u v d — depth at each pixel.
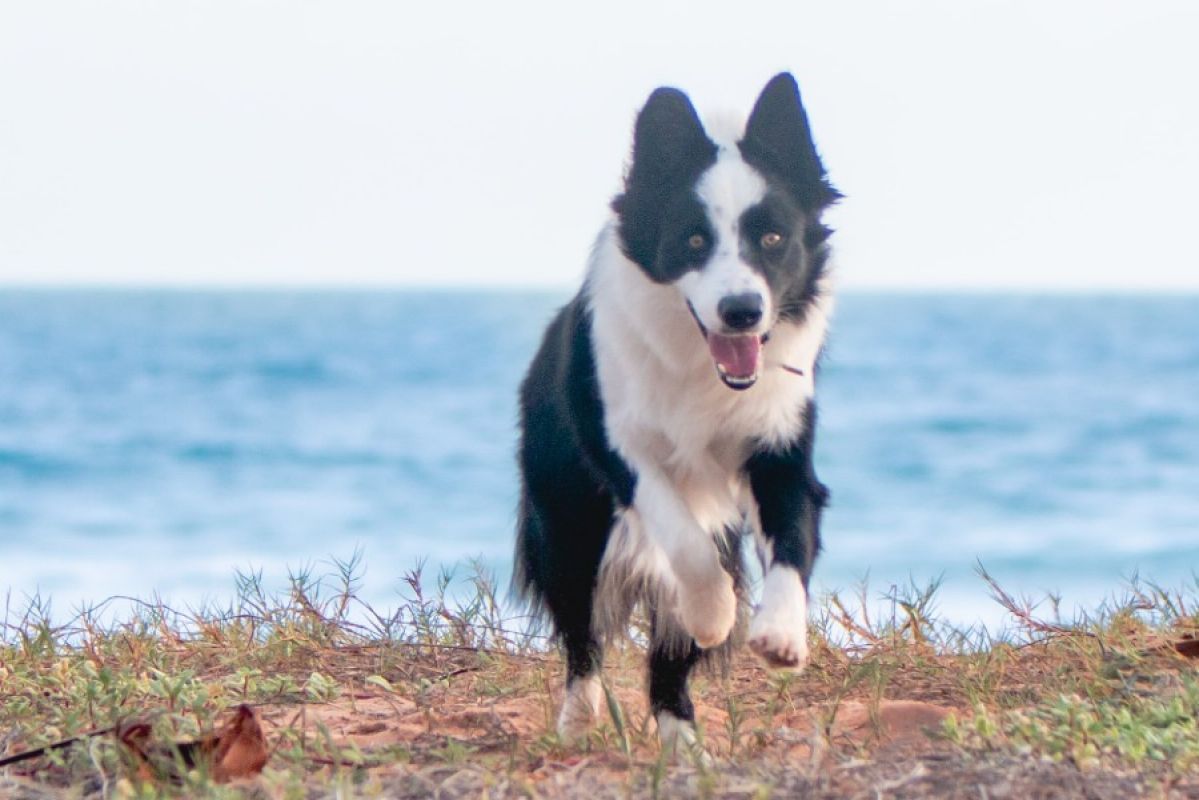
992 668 8.60
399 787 5.88
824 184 7.90
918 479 37.03
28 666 8.41
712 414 7.63
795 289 7.68
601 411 7.86
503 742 6.84
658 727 7.59
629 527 7.88
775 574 7.41
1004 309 101.06
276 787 5.59
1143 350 69.44
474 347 70.31
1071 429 45.53
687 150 7.74
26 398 52.34
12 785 5.89
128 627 9.67
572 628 8.26
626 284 7.74
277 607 10.12
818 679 8.70
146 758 6.09
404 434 44.72
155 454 41.12
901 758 6.20
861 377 59.38
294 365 63.12
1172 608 9.53
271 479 37.38
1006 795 5.61
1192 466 38.59
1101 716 6.90
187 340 74.00
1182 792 5.74
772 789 5.66
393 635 9.70
